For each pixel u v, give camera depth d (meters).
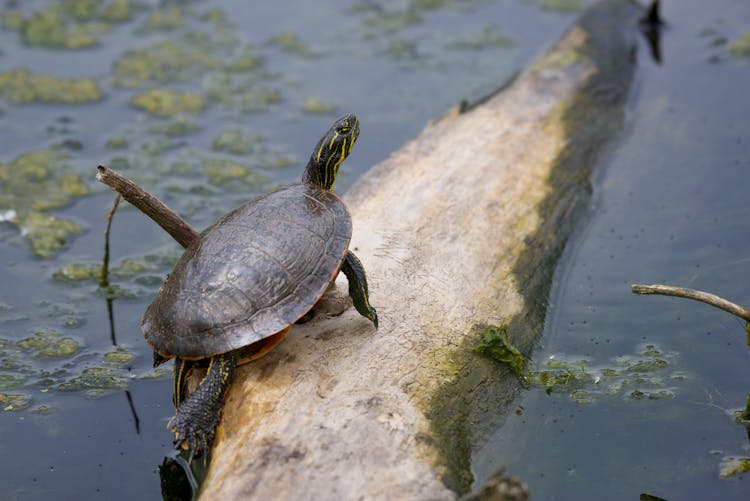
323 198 5.51
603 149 8.57
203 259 5.07
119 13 12.21
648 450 5.31
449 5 12.48
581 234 7.62
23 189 8.55
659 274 7.00
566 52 9.77
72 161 9.05
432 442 4.77
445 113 9.48
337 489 4.31
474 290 6.20
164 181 8.70
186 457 5.35
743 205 7.69
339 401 4.83
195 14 12.30
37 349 6.54
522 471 5.14
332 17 12.25
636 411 5.62
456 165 7.61
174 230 6.16
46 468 5.42
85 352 6.54
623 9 11.04
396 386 5.05
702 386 5.81
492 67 10.69
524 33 11.55
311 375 5.01
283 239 5.09
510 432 5.39
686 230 7.48
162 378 6.29
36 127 9.63
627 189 8.16
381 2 12.62
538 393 5.80
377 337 5.38
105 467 5.44
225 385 4.91
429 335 5.56
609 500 4.95
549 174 7.84
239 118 9.87
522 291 6.51
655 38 10.81
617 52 10.09
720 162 8.36
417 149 7.88
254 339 4.78
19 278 7.37
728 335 6.22
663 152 8.64
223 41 11.54
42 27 11.70
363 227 6.61
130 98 10.23
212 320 4.82
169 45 11.39
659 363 6.05
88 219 8.23
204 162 9.05
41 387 6.14
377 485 4.35
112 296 7.20
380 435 4.63
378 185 7.27
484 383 5.50
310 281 5.00
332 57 11.12
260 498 4.28
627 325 6.50
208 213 8.15
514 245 6.86
